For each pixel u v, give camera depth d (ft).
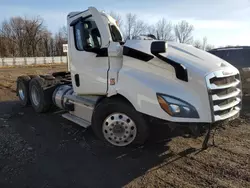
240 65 24.71
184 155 12.78
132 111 12.62
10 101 26.89
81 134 16.01
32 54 212.02
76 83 15.25
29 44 214.90
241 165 11.64
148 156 12.72
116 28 15.28
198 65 11.75
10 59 114.21
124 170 11.45
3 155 13.01
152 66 12.16
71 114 17.25
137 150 13.34
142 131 12.67
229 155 12.71
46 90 20.51
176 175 10.91
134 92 12.21
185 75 11.44
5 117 20.30
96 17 13.78
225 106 11.99
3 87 36.65
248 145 13.97
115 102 12.94
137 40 13.26
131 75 12.38
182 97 11.39
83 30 14.52
